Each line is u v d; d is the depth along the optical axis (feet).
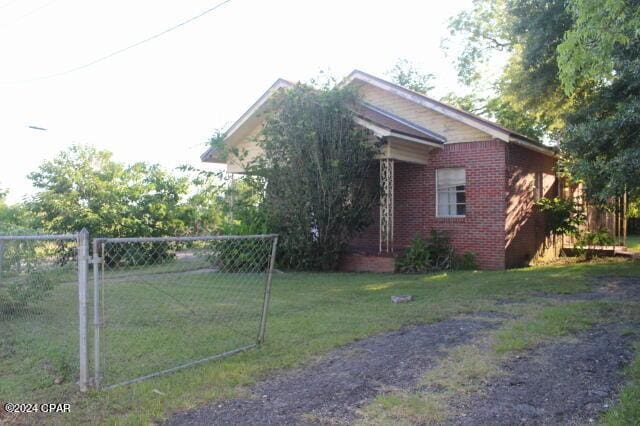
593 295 29.99
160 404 14.06
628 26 18.98
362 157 43.42
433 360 17.87
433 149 49.03
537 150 50.21
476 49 78.18
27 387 15.57
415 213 50.16
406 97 50.21
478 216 46.29
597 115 37.50
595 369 16.60
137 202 53.72
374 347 19.83
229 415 13.42
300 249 44.62
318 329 22.67
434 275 40.42
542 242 52.70
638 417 12.58
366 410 13.60
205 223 55.98
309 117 42.16
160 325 23.45
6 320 21.42
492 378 15.93
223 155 50.39
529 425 12.62
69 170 50.90
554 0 41.22
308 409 13.75
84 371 15.05
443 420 12.94
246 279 34.24
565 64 19.54
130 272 19.69
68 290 23.00
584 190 45.16
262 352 19.13
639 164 29.27
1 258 20.98
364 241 52.90
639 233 95.50
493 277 37.83
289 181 43.88
